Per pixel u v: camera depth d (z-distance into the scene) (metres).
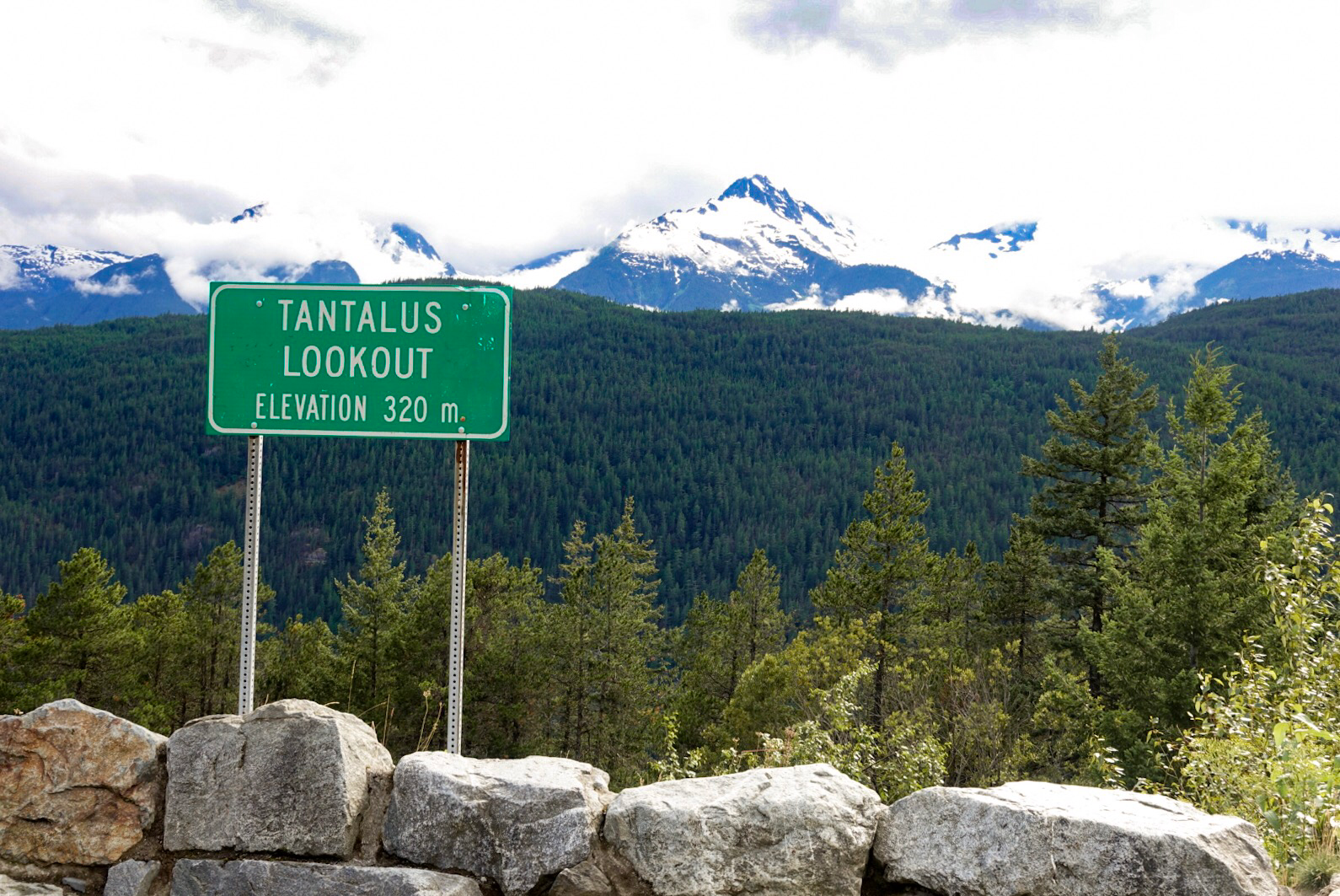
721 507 199.50
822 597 33.12
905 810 3.29
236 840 3.43
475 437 4.30
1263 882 2.99
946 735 18.42
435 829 3.38
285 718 3.51
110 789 3.51
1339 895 3.53
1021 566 33.56
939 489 183.62
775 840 3.22
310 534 180.38
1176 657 19.05
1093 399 31.58
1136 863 2.96
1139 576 25.59
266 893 3.35
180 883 3.39
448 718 4.14
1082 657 29.50
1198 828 3.04
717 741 24.23
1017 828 3.07
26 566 183.62
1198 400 22.66
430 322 4.34
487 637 34.72
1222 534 19.97
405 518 181.75
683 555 175.88
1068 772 21.33
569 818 3.30
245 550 4.31
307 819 3.41
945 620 36.50
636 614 37.81
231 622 38.34
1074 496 31.33
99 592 33.75
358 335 4.36
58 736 3.54
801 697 21.33
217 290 4.40
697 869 3.21
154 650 36.78
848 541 32.28
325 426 4.34
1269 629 15.83
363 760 3.55
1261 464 25.48
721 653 42.81
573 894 3.25
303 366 4.36
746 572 42.94
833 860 3.21
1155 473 30.88
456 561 4.24
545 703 36.47
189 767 3.49
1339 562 6.82
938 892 3.15
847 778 3.41
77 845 3.47
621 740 36.38
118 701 34.81
